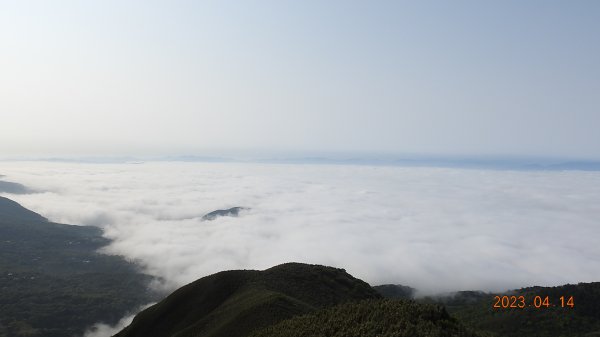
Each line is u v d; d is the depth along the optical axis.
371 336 41.03
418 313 45.00
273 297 69.88
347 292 88.81
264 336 52.34
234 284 85.94
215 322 69.38
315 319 51.34
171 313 83.75
